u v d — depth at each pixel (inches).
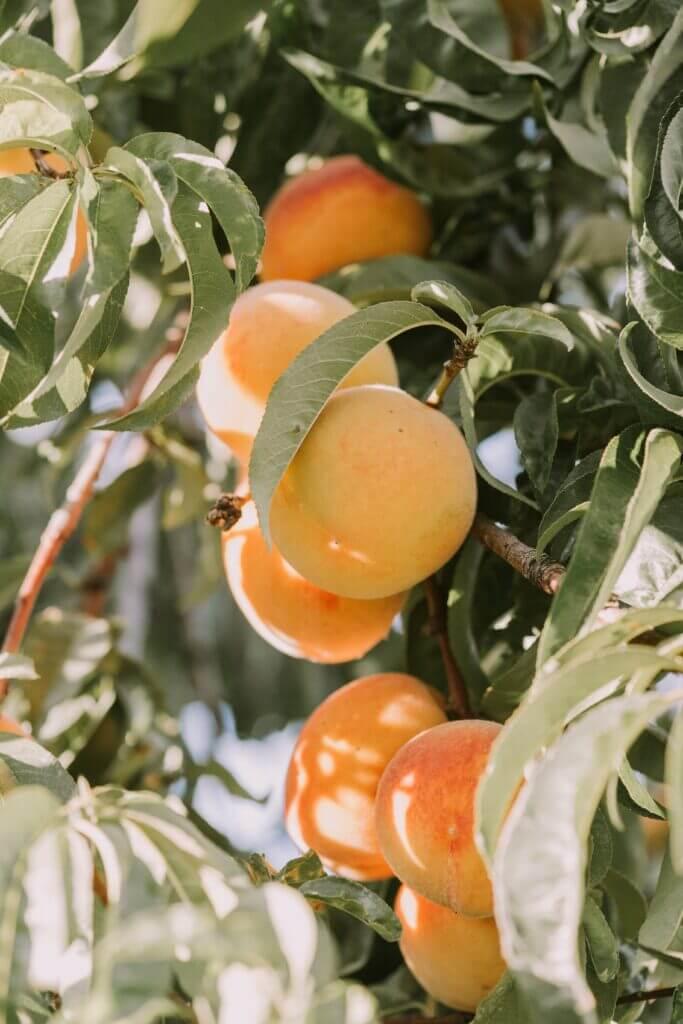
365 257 39.4
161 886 27.3
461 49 37.9
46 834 27.3
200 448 46.4
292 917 26.8
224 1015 26.3
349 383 32.8
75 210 30.5
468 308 31.3
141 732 42.3
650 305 31.5
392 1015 35.7
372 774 33.0
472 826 30.6
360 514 31.0
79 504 39.5
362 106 38.9
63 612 42.0
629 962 34.3
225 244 39.1
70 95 29.8
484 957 31.8
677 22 32.2
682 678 35.4
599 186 40.8
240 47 41.0
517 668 33.1
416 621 36.4
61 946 26.9
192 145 30.8
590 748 26.3
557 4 34.7
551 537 31.0
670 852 29.0
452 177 39.4
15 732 32.6
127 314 45.3
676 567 30.4
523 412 34.5
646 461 28.8
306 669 49.8
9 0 37.8
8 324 30.3
